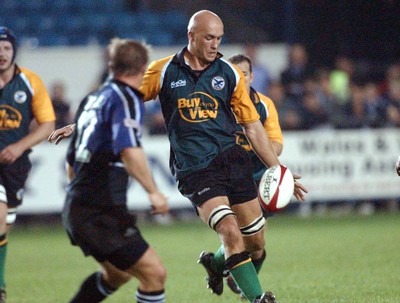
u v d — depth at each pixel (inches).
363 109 2630.4
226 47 2753.4
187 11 3294.8
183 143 908.0
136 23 3147.1
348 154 2559.1
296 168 2532.0
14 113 1095.0
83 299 812.6
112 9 3243.1
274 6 3115.2
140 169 737.0
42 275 1400.1
